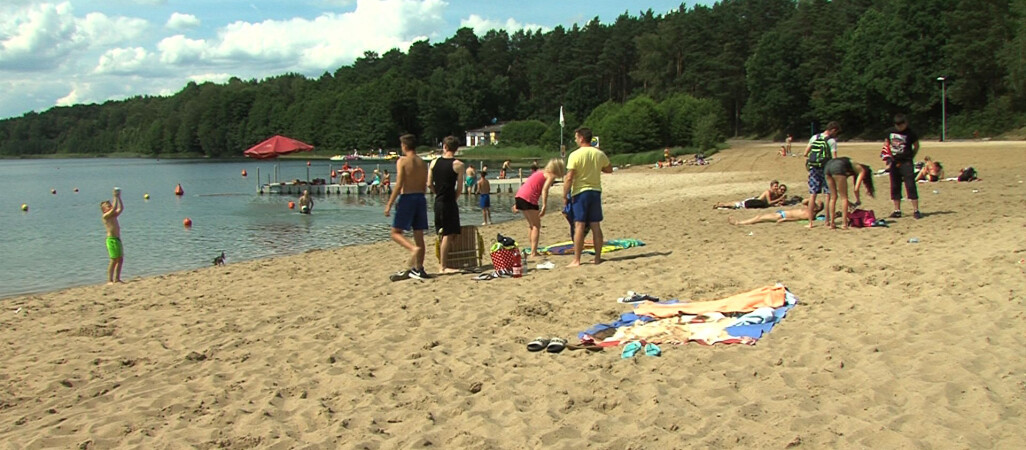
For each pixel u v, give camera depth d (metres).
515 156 94.19
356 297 8.88
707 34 103.38
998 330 5.58
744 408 4.50
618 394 4.89
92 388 5.83
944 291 6.88
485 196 20.09
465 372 5.64
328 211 27.19
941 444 3.85
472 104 129.62
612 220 17.47
